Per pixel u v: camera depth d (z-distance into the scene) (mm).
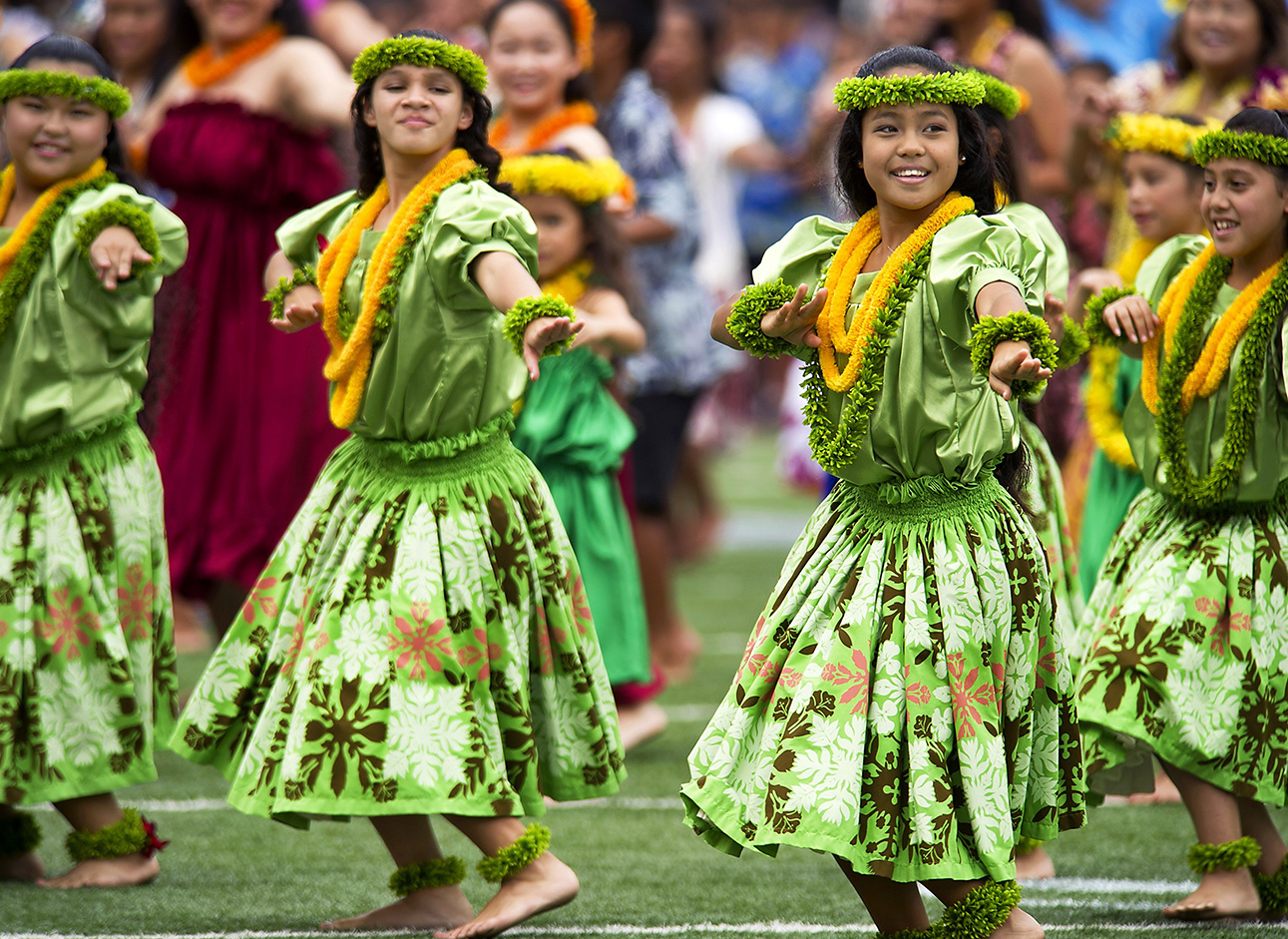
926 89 12492
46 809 18344
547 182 19828
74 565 14828
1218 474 14438
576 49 22172
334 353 14281
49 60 15211
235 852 16594
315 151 21844
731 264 33000
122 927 14070
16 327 14766
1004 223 12508
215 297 21453
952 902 12508
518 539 14062
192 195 21594
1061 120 23781
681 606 32781
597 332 19781
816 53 58625
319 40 22391
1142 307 14984
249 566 21281
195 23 22812
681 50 32062
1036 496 15383
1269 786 14438
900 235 12867
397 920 14141
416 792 13211
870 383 12492
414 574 13641
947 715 12398
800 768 12266
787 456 47875
